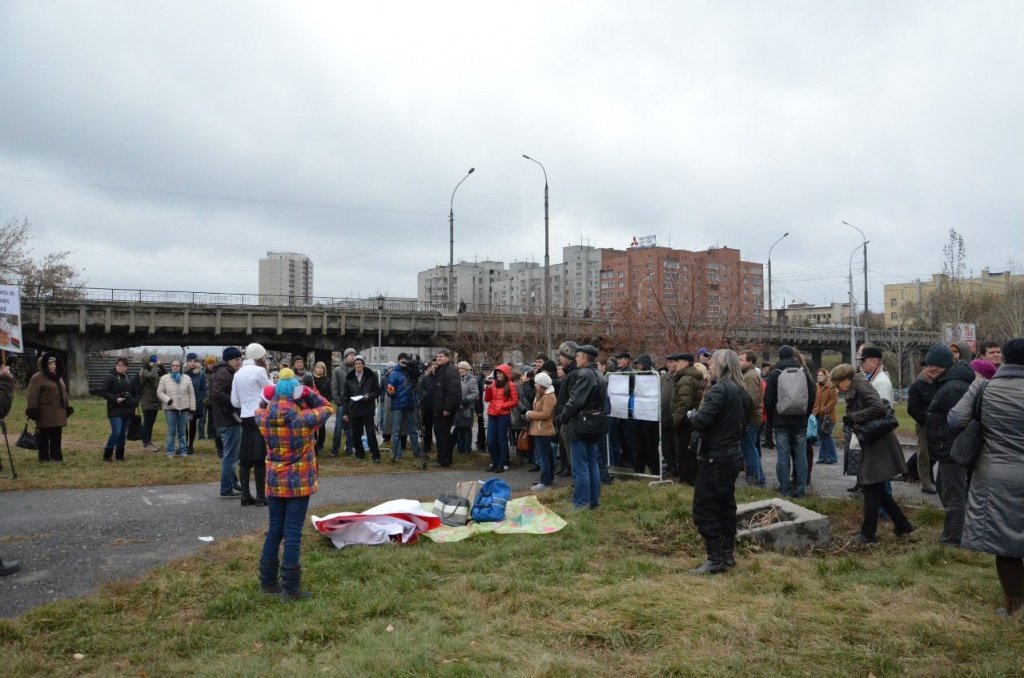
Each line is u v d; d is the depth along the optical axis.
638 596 5.84
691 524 8.33
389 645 4.82
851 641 4.98
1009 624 5.17
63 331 37.72
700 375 10.81
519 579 6.34
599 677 4.43
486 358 40.78
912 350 59.78
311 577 6.38
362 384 13.89
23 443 12.95
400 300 45.69
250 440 9.37
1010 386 5.37
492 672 4.41
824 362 111.38
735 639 4.98
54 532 7.99
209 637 5.14
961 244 41.34
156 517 8.74
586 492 9.27
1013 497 5.30
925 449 10.66
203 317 38.69
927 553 6.90
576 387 9.13
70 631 5.19
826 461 14.35
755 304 40.38
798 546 7.66
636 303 33.59
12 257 44.88
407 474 12.39
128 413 13.58
